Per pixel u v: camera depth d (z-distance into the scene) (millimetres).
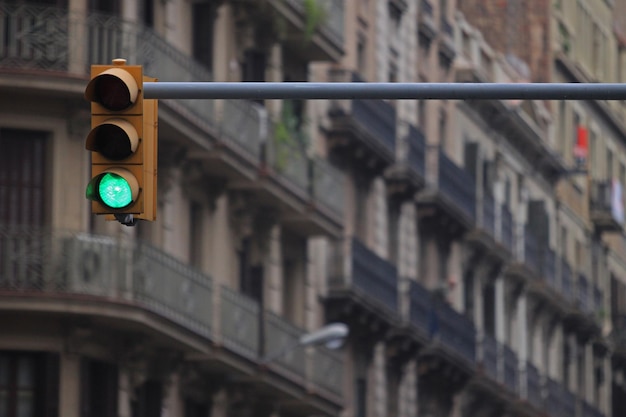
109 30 58250
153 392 63219
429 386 95062
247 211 69625
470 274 103312
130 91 29328
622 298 138250
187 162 64375
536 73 122375
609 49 139250
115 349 60094
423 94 30203
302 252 76750
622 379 136125
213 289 64250
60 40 57344
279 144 69188
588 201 129375
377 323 84375
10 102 57781
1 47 56969
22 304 56438
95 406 59562
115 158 29500
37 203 58188
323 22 73812
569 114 126188
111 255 57969
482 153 105938
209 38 66562
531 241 113938
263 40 71375
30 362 57781
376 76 88312
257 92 30141
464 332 97250
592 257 130000
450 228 97875
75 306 56969
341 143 81125
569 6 128125
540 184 117750
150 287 59156
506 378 105688
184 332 61781
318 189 73562
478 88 30297
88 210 59094
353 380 83062
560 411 116188
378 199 87188
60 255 57062
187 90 30047
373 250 86188
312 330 78062
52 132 58250
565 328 122250
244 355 66500
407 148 88812
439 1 99875
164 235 62969
